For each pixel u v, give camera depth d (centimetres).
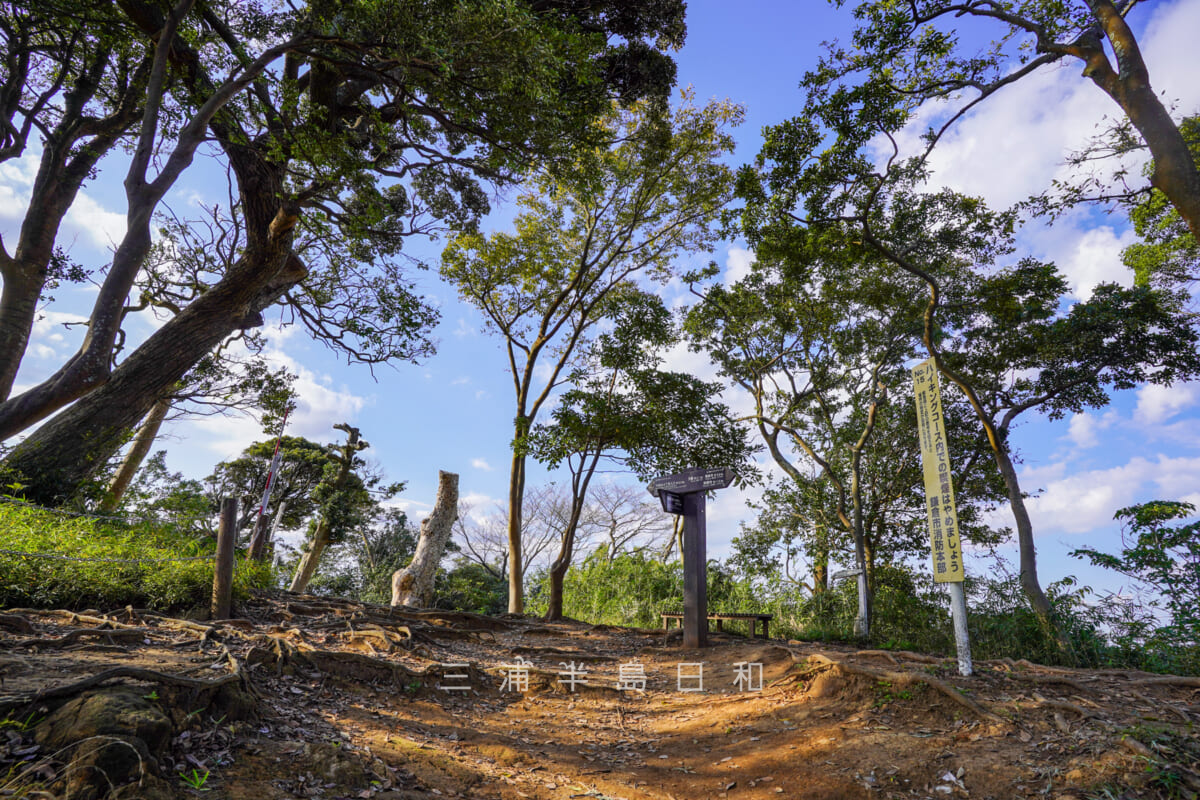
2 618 526
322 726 466
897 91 1010
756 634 1239
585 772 512
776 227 1171
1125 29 809
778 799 455
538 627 1204
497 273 1689
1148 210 1223
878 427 1605
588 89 1273
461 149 1497
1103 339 1260
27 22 1175
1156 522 849
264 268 1316
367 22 1016
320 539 2239
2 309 1233
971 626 1020
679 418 1391
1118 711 492
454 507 1616
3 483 979
